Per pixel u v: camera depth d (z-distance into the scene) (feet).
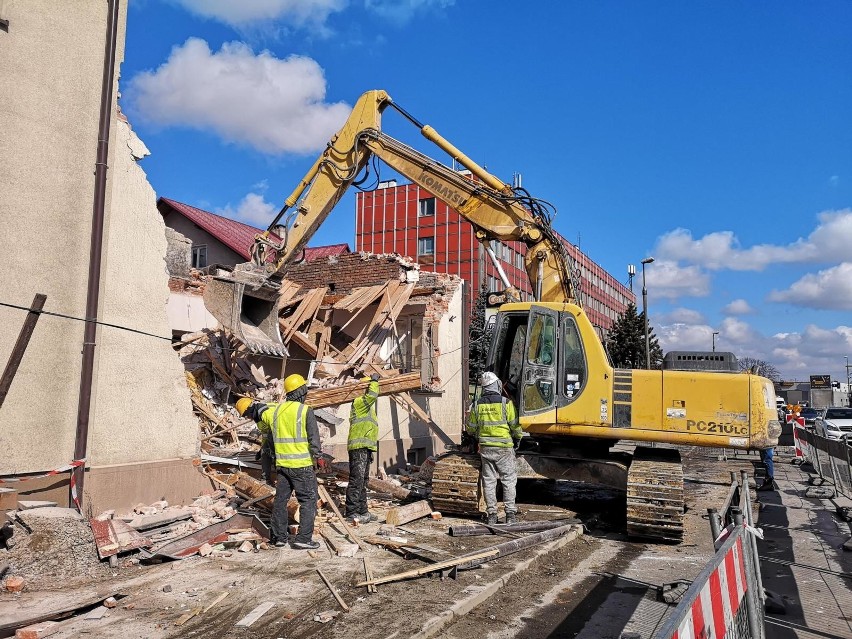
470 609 16.97
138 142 24.94
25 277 20.93
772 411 27.14
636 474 26.32
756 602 14.21
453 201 33.88
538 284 32.35
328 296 51.13
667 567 22.00
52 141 21.95
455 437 52.24
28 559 17.83
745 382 26.84
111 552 19.19
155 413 24.81
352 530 25.00
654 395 27.61
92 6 23.49
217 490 27.07
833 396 167.43
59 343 21.70
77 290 22.33
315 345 48.73
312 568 19.52
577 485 39.37
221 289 36.60
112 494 22.58
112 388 23.12
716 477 40.11
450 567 19.26
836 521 32.37
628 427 27.66
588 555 23.68
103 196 22.94
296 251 36.63
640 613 17.20
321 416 37.42
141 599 16.60
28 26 21.65
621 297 220.84
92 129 23.15
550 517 29.40
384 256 53.42
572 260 32.94
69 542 18.57
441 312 50.93
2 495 18.81
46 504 19.85
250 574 18.83
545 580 20.15
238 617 15.48
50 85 22.06
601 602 18.08
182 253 43.39
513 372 31.91
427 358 50.03
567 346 29.04
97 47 23.53
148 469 24.02
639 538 26.11
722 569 10.91
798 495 40.70
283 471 21.93
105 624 14.94
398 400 43.47
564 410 28.53
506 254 148.77
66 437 21.65
